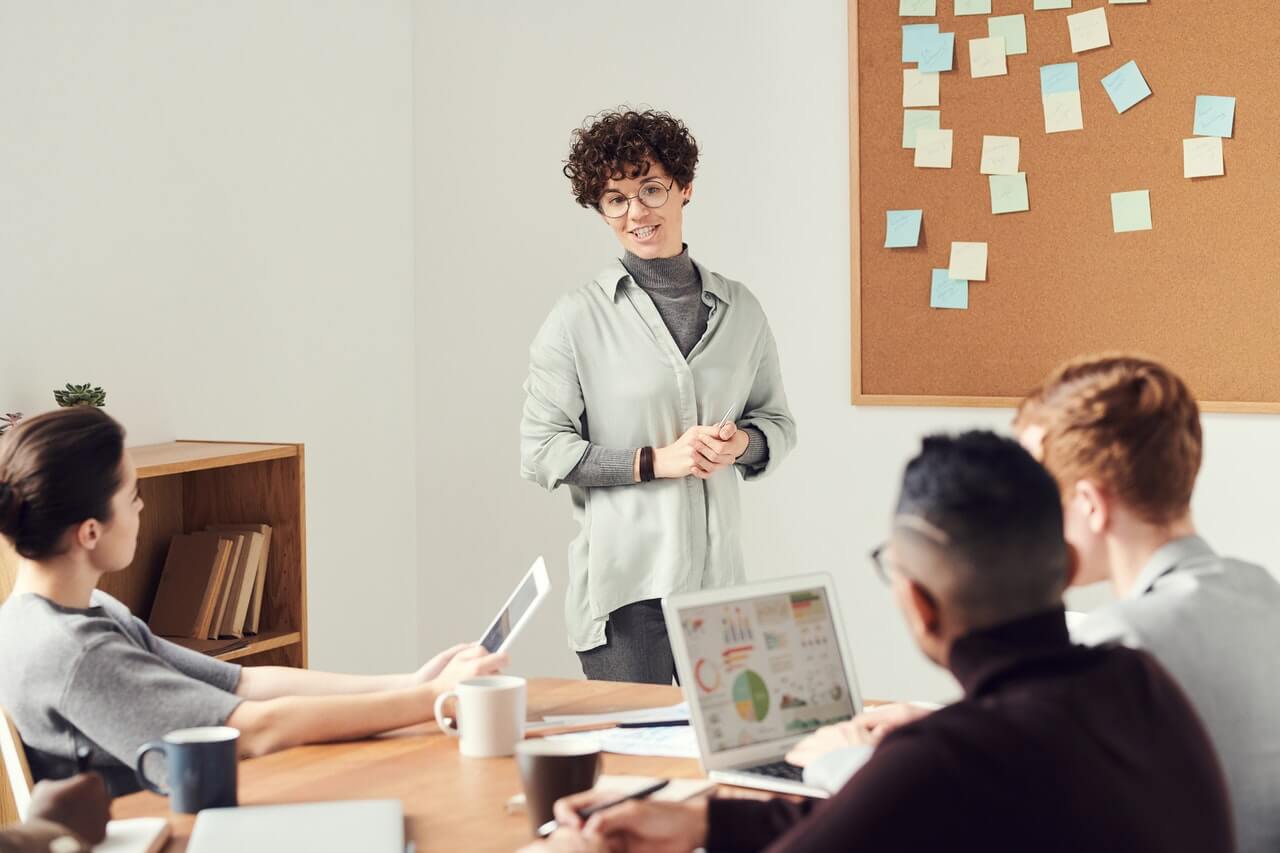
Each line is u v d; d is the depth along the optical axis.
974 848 0.97
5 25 2.89
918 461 1.16
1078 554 1.47
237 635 2.98
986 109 3.54
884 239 3.66
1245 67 3.29
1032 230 3.52
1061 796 0.99
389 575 4.16
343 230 3.94
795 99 3.75
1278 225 3.28
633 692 2.15
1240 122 3.30
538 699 2.11
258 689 2.07
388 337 4.14
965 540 1.10
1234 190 3.32
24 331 2.94
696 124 3.87
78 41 3.07
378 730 1.88
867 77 3.64
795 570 3.81
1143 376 1.45
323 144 3.86
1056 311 3.51
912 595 1.14
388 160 4.12
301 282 3.78
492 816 1.55
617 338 2.83
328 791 1.64
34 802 1.38
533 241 4.08
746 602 1.73
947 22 3.56
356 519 4.01
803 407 3.79
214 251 3.47
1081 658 1.10
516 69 4.07
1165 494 1.43
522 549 4.14
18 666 1.74
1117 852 0.99
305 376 3.80
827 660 1.75
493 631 2.08
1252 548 3.36
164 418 3.31
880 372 3.69
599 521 2.82
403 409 4.21
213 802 1.54
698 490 2.82
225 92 3.51
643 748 1.82
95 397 2.85
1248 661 1.36
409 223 4.22
